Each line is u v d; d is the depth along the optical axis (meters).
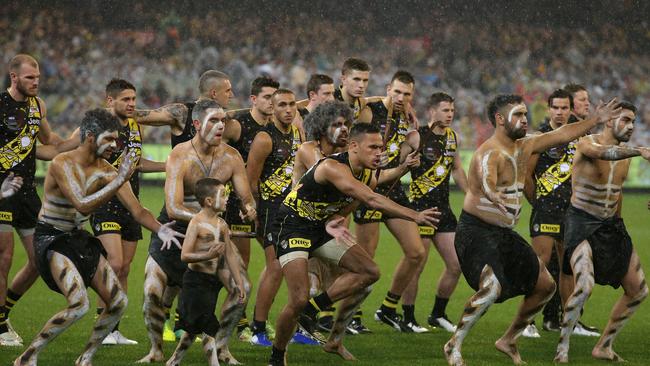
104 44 127.81
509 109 28.56
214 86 34.38
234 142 34.62
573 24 142.62
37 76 33.31
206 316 26.89
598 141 31.19
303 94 129.00
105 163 27.61
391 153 38.06
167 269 28.64
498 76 135.12
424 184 38.12
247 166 34.16
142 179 106.25
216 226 27.08
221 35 134.62
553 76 136.75
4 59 122.44
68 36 128.00
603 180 30.20
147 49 129.25
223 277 27.84
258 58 131.88
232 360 28.88
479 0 141.62
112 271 27.23
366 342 33.84
